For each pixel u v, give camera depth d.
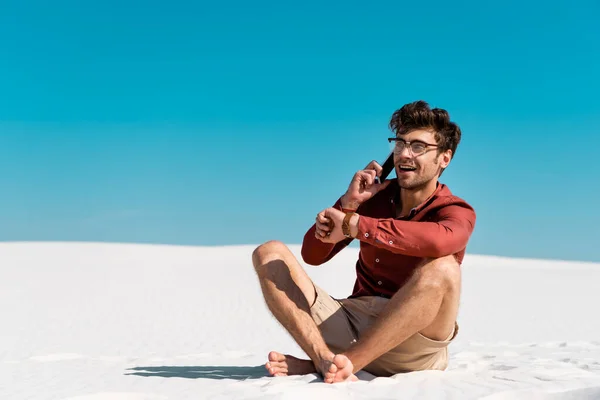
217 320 13.39
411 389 3.27
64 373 4.56
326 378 3.38
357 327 3.81
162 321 13.09
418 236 3.29
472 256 37.59
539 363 4.77
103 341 9.78
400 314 3.35
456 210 3.51
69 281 21.55
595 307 17.61
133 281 21.72
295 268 3.75
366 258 3.81
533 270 31.23
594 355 6.03
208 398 3.18
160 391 3.44
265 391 3.21
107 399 3.36
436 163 3.61
